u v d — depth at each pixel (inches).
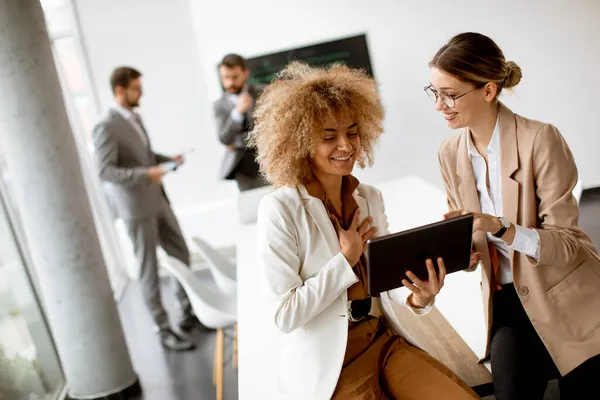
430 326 112.6
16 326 155.1
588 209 236.2
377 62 249.0
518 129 86.9
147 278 190.1
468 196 93.8
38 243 154.3
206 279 242.7
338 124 80.5
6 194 169.9
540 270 86.8
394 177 260.2
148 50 251.4
